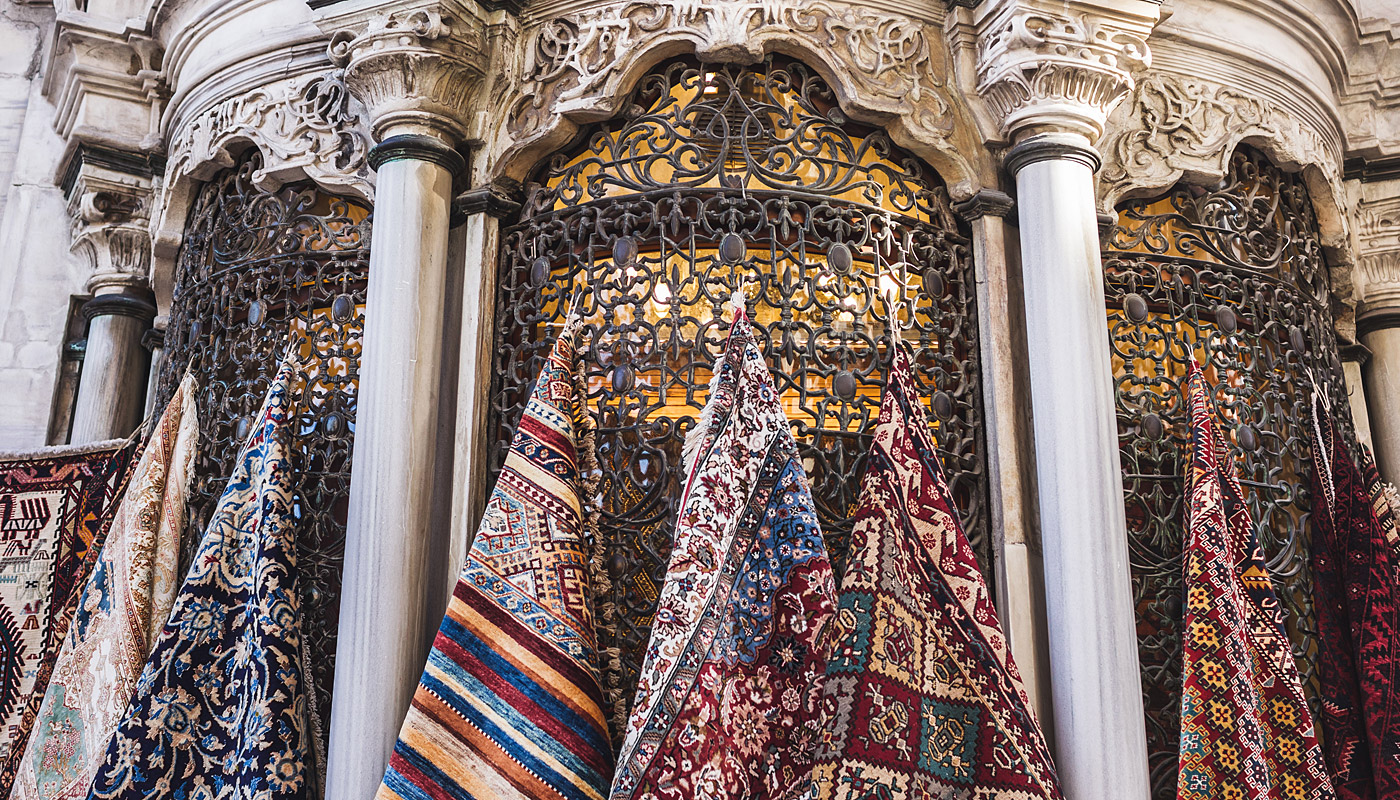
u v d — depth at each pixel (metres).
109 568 3.45
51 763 3.30
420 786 2.79
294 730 3.04
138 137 4.83
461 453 3.37
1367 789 3.37
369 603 3.06
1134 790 2.90
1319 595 3.58
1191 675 3.13
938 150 3.52
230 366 3.93
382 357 3.26
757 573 2.88
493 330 3.52
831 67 3.46
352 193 3.77
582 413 3.16
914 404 3.12
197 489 3.75
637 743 2.68
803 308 3.31
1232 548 3.32
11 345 5.02
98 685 3.32
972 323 3.52
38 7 5.43
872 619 2.86
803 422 3.27
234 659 3.21
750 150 3.49
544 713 2.82
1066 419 3.14
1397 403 4.52
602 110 3.48
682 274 3.52
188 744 3.11
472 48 3.51
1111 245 3.72
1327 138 4.24
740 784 2.72
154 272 4.49
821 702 2.80
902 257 3.44
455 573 3.28
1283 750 3.20
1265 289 3.88
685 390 3.37
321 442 3.63
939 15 3.63
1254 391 3.74
